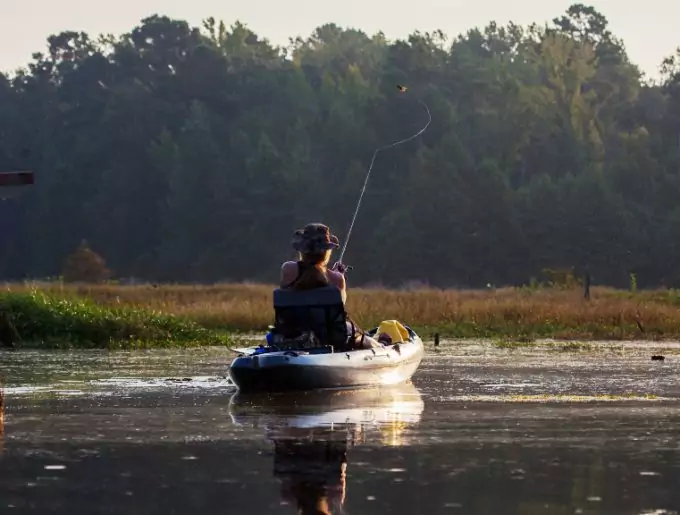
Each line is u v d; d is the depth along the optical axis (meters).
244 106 117.06
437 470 10.38
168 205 109.56
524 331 31.59
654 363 21.16
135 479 10.01
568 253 97.12
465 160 100.25
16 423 13.05
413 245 97.38
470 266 97.88
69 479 9.99
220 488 9.65
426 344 27.25
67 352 24.23
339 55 134.25
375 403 14.88
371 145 104.06
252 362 15.45
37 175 119.44
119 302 38.44
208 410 14.16
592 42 134.88
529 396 15.69
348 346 16.59
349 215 101.38
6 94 127.94
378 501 9.22
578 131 110.25
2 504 9.15
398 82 105.31
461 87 111.75
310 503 9.16
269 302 38.41
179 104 116.44
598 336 30.08
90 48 135.25
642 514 8.88
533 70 119.31
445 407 14.50
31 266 116.44
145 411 14.05
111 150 115.38
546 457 11.00
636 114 120.06
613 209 97.50
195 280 104.94
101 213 113.25
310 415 13.71
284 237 103.31
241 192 106.38
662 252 98.44
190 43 126.75
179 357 22.67
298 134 108.50
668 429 12.69
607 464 10.66
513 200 99.06
